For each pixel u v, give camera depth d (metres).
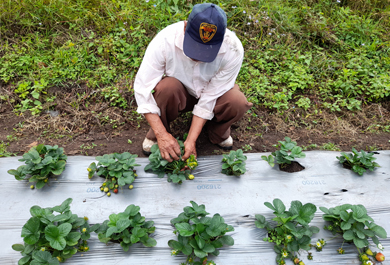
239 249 2.08
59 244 1.84
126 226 1.94
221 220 2.07
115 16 3.86
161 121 2.36
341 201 2.43
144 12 3.94
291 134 3.19
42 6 3.86
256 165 2.66
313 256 2.07
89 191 2.36
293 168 2.68
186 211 2.10
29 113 3.16
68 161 2.57
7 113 3.15
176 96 2.32
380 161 2.78
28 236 1.89
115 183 2.38
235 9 4.17
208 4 1.92
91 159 2.62
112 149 2.84
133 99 3.32
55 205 2.26
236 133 3.12
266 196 2.42
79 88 3.37
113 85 3.41
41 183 2.32
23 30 3.80
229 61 2.25
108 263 1.96
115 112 3.22
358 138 3.16
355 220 2.10
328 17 4.50
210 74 2.33
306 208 2.13
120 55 3.57
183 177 2.40
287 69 3.77
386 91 3.61
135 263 1.97
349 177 2.61
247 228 2.20
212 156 2.71
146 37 3.72
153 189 2.40
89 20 3.94
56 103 3.24
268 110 3.41
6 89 3.33
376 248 2.14
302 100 3.45
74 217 2.05
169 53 2.17
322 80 3.77
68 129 3.04
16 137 2.89
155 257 2.01
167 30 2.16
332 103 3.58
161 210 2.27
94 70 3.54
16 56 3.49
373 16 4.70
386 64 3.94
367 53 4.11
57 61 3.51
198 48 1.97
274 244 2.12
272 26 4.15
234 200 2.38
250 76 3.65
